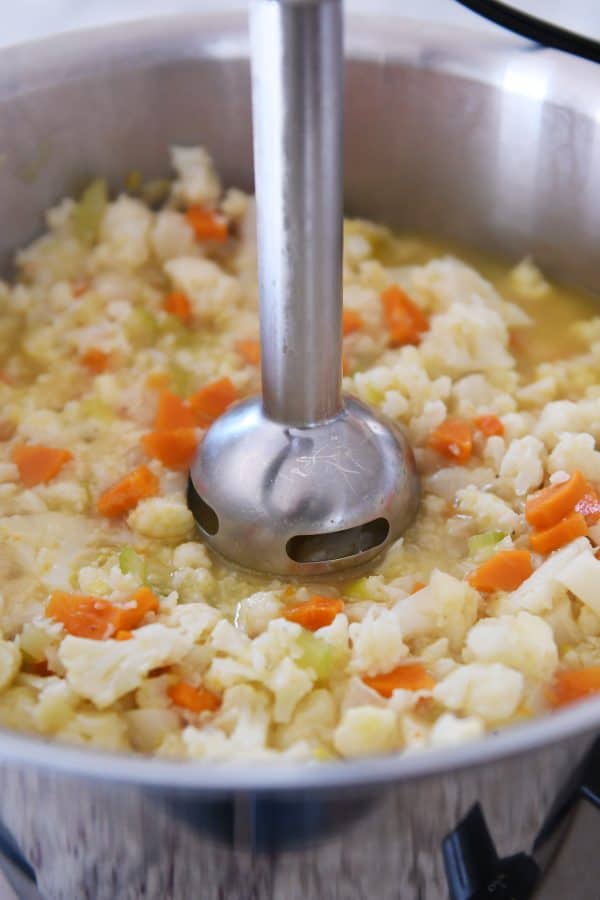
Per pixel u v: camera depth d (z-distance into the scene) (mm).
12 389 594
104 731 470
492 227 646
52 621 498
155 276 645
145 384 591
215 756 457
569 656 495
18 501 545
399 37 622
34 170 632
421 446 569
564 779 449
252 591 520
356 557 525
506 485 551
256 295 631
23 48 618
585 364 603
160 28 631
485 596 515
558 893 485
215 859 443
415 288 625
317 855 440
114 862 453
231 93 640
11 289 636
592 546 527
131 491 542
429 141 637
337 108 472
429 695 476
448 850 450
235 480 521
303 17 458
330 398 518
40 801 441
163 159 653
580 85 596
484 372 598
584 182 611
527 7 756
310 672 479
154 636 485
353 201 663
